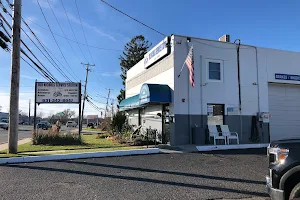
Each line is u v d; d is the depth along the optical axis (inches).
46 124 1782.7
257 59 687.7
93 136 998.4
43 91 687.7
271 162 195.2
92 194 239.1
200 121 621.3
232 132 625.0
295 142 185.0
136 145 601.3
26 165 376.8
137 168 349.7
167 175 309.7
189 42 629.0
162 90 609.3
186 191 247.9
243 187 259.6
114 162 394.3
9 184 272.8
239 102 659.4
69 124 2674.7
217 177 299.4
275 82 701.9
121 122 881.5
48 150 516.7
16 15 491.8
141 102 655.8
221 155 459.2
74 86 697.0
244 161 399.9
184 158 429.1
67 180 288.8
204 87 632.4
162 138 654.5
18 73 489.7
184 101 610.9
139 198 228.2
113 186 265.0
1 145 655.8
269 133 674.2
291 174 177.2
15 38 488.4
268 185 193.9
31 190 251.1
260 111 676.1
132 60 1791.3
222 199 225.9
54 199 225.3
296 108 743.7
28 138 950.4
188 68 609.6
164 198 228.2
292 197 175.6
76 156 438.6
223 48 659.4
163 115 660.7
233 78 660.7
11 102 479.8
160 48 671.8
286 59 718.5
